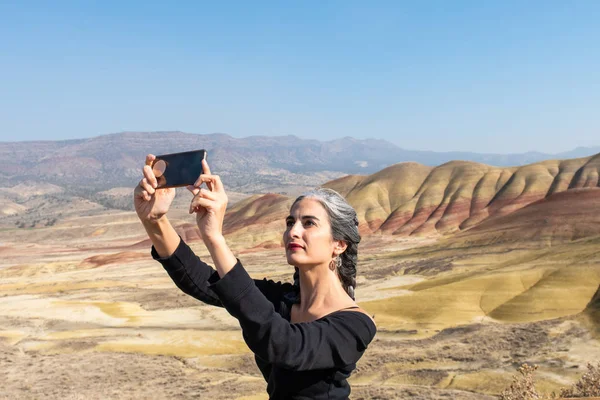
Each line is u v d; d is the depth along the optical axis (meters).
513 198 179.75
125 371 42.25
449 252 109.19
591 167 184.62
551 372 36.59
